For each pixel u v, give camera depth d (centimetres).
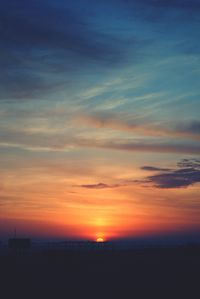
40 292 4625
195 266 7081
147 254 9800
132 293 4544
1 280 5541
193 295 4375
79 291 4681
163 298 4231
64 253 9512
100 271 6519
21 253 9669
